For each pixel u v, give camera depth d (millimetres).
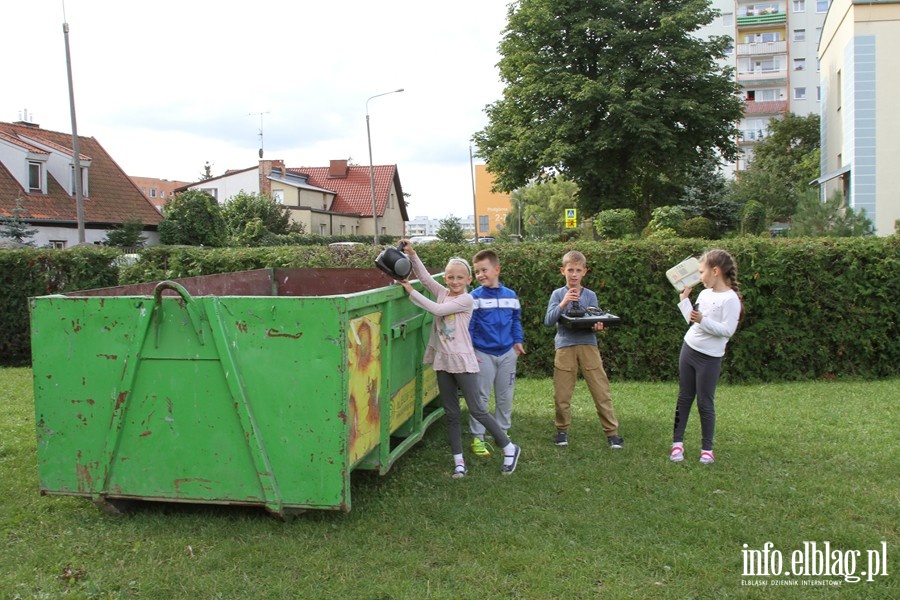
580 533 4031
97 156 36281
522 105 35250
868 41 19781
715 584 3449
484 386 5332
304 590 3445
